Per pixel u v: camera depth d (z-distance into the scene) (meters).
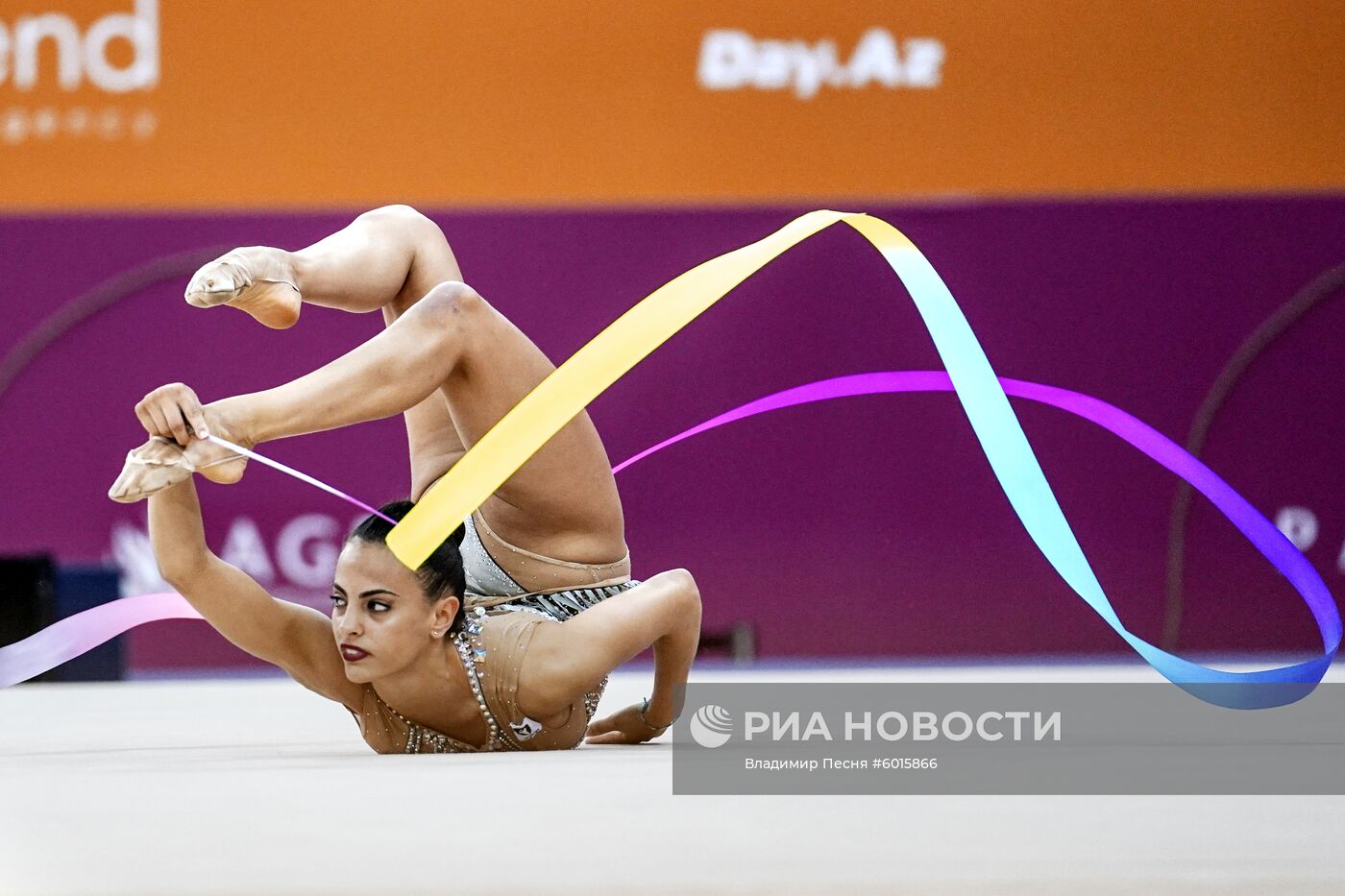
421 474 8.38
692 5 21.08
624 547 8.05
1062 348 22.03
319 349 21.94
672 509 22.06
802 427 22.14
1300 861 3.52
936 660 22.02
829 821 4.16
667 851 3.64
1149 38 21.09
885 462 22.17
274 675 21.66
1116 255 22.00
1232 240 21.95
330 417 6.36
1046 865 3.45
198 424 5.91
